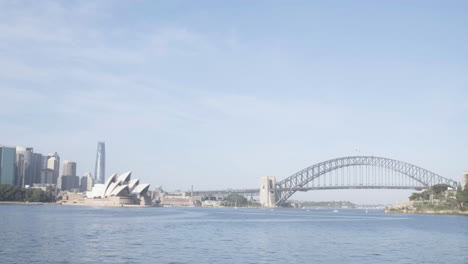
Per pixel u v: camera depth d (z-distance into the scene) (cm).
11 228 9381
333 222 15450
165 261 5278
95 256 5553
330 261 5525
